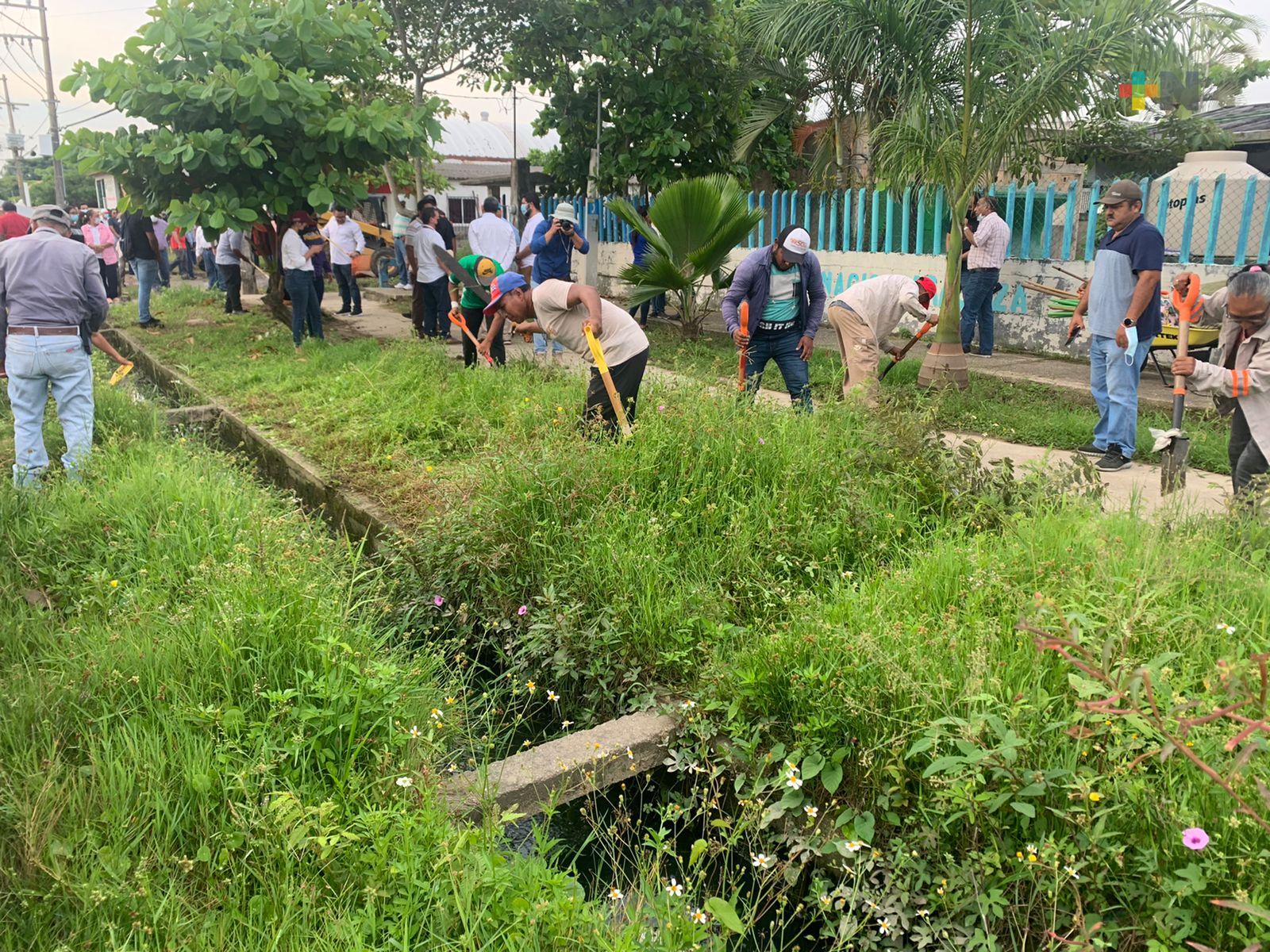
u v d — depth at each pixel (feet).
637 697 13.10
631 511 16.28
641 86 46.91
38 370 20.56
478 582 16.29
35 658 12.53
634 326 20.67
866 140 49.42
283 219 41.98
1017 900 9.02
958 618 11.82
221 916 8.40
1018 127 28.91
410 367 31.22
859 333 23.29
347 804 9.77
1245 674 8.07
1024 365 35.01
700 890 10.52
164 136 35.73
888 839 10.21
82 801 9.41
